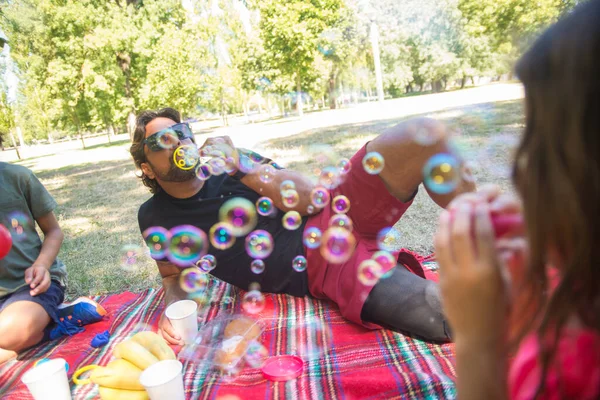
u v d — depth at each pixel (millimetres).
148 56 15102
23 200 1795
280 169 1748
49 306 1691
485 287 492
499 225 552
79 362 1521
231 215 1715
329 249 1574
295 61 12125
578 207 402
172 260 1767
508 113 4645
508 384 510
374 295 1462
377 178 1455
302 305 1736
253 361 1382
